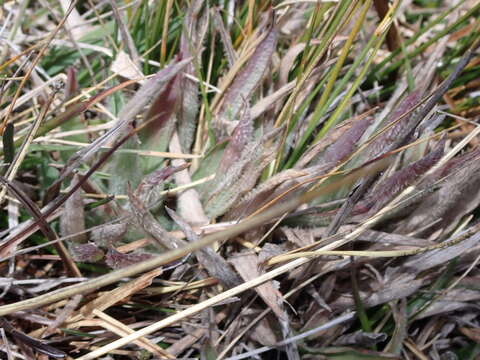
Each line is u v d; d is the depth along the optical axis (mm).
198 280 156
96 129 162
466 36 217
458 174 155
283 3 177
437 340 162
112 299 141
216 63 189
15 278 154
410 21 247
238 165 149
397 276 158
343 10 158
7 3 201
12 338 146
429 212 161
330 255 155
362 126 150
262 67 163
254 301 156
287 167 167
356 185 143
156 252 151
